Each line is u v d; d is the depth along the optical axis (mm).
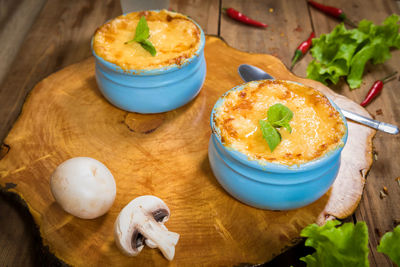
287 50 623
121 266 402
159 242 400
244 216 432
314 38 614
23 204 438
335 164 418
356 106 513
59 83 543
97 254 408
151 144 486
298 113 433
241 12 678
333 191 444
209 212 434
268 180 407
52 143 485
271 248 412
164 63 473
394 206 468
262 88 453
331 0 695
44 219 427
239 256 407
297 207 427
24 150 478
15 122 502
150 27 511
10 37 666
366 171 457
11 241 461
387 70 592
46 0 725
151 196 418
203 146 484
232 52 576
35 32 647
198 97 530
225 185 433
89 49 624
